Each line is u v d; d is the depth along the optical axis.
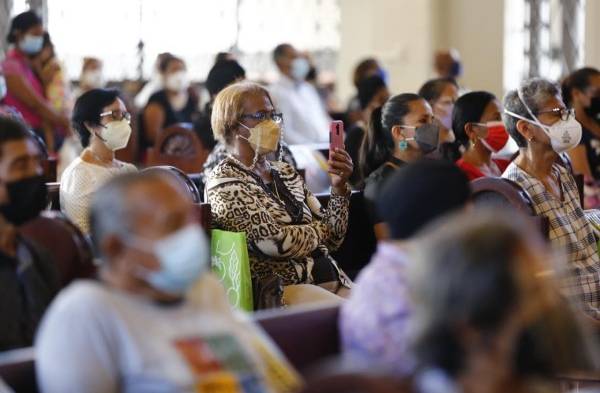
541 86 6.78
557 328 3.17
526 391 3.16
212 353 3.80
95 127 7.02
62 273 4.71
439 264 3.07
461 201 4.10
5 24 15.17
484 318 3.03
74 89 15.59
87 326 3.68
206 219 6.20
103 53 15.91
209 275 4.23
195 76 16.55
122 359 3.73
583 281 6.68
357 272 7.33
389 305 4.01
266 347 4.05
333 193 6.91
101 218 3.84
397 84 16.86
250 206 6.56
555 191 6.85
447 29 16.67
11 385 3.79
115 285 3.85
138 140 12.76
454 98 9.26
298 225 6.74
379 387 3.11
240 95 6.73
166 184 3.86
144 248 3.77
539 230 5.95
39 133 11.28
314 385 3.16
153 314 3.81
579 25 16.61
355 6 17.16
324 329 4.43
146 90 14.20
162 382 3.69
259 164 6.84
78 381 3.65
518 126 6.82
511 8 16.45
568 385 5.58
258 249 6.57
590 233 6.90
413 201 4.05
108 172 6.97
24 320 4.58
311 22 17.62
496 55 16.39
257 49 17.09
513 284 3.04
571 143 6.77
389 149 7.51
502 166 8.45
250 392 3.79
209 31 16.62
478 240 3.06
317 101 13.34
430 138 7.38
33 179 4.61
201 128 10.23
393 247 4.11
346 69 17.36
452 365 3.10
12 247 4.61
